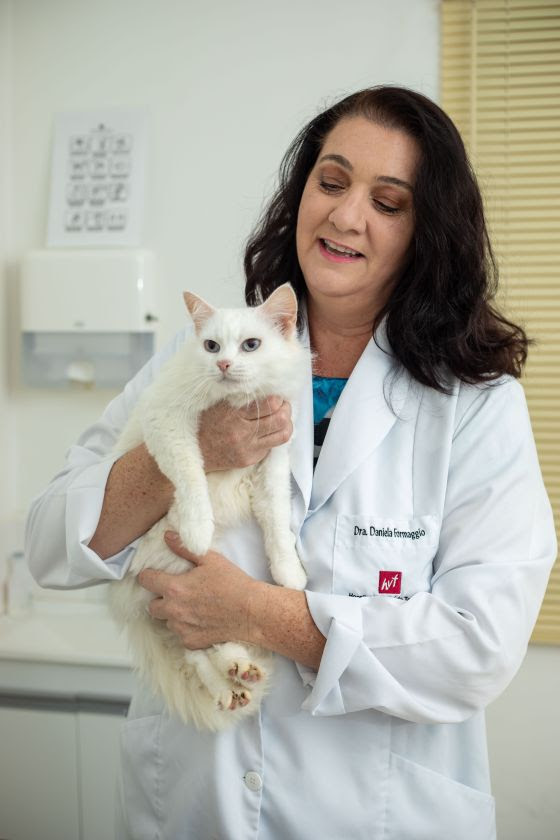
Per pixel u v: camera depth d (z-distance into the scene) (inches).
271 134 89.7
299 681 44.9
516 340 48.7
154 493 45.5
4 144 94.2
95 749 80.9
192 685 45.6
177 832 47.9
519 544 42.8
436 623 41.0
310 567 45.8
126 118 92.2
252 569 47.7
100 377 92.7
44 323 92.0
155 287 92.9
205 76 90.6
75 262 91.0
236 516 47.8
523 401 47.4
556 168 85.2
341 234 45.6
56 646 82.7
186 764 47.6
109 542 46.2
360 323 50.3
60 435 97.1
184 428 45.4
